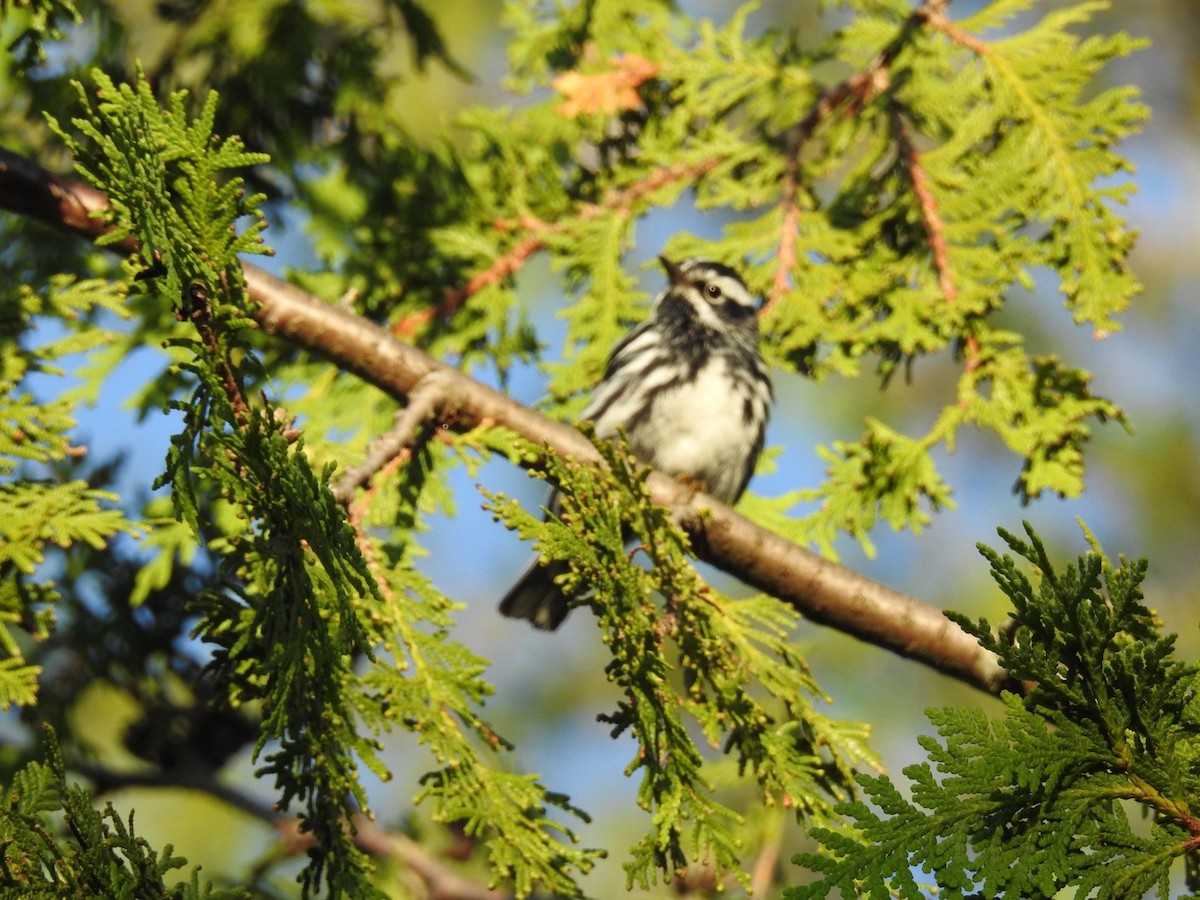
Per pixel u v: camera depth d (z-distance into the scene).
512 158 11.38
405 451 7.98
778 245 11.09
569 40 12.09
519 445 7.05
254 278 8.36
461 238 11.23
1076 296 10.38
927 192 10.79
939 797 5.47
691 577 7.20
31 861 5.55
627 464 7.25
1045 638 5.49
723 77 11.73
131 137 6.08
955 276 10.55
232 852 13.67
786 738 7.28
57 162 11.37
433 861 11.36
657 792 6.76
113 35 11.48
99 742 12.62
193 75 12.34
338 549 6.04
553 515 6.68
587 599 6.81
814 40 18.39
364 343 8.34
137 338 10.43
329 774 6.50
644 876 6.62
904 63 11.23
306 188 11.56
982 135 10.78
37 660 11.29
